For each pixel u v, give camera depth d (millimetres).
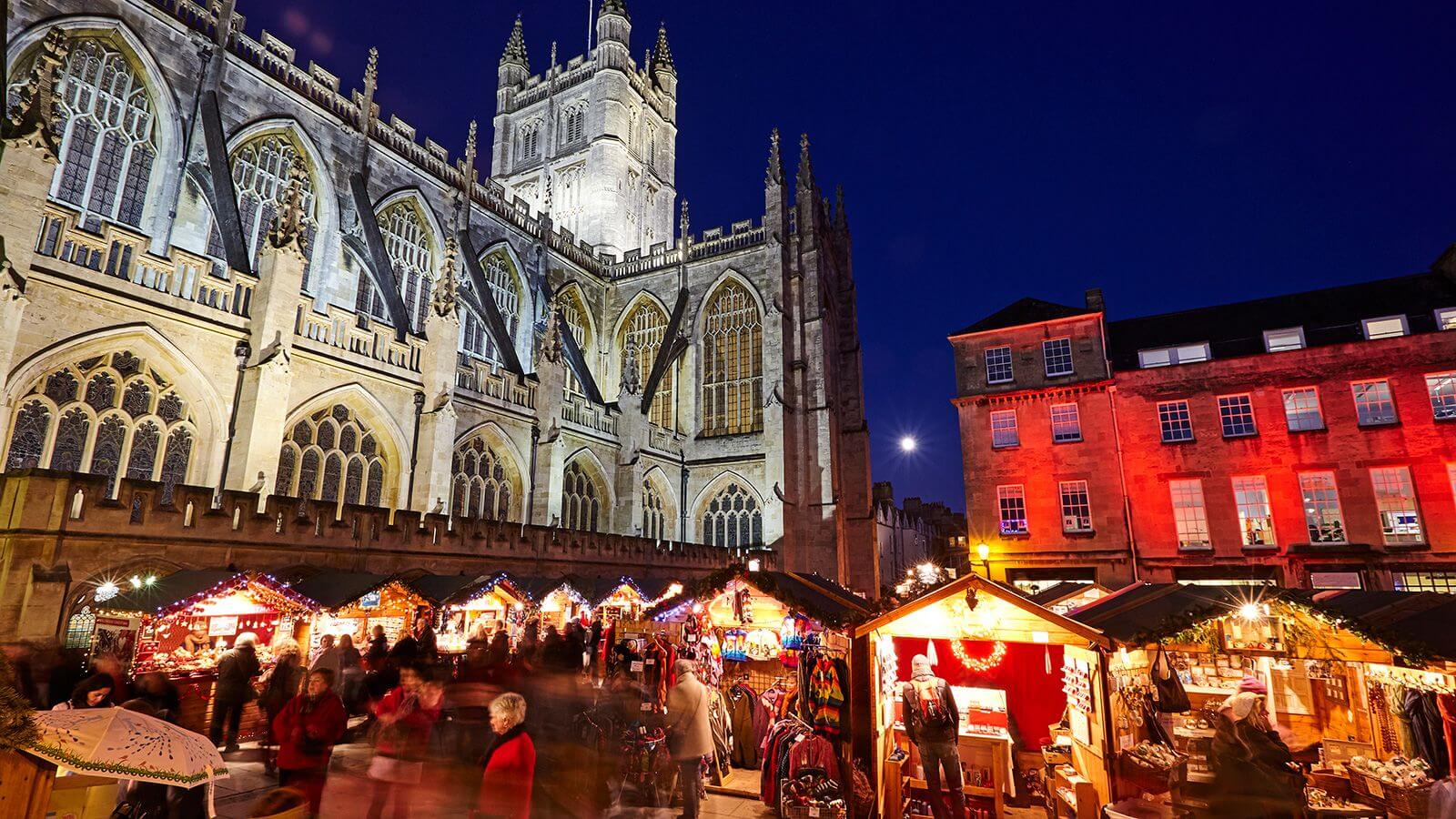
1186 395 35750
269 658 18125
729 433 53906
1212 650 11125
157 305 24531
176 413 25500
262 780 12781
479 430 36969
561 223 74312
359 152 41312
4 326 19891
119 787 9023
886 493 80438
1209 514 34219
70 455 22672
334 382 29578
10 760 5219
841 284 64750
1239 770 8445
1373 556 31234
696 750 11172
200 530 19359
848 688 12766
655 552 37906
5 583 15711
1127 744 11398
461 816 9875
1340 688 13953
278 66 38031
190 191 32031
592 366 58875
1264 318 36938
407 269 44375
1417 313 33375
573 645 15492
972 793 12250
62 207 23734
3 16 15703
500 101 83250
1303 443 33344
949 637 12008
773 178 55906
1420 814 9820
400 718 10016
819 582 16984
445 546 26406
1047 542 36406
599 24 77312
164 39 32531
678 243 63219
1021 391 38250
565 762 11438
